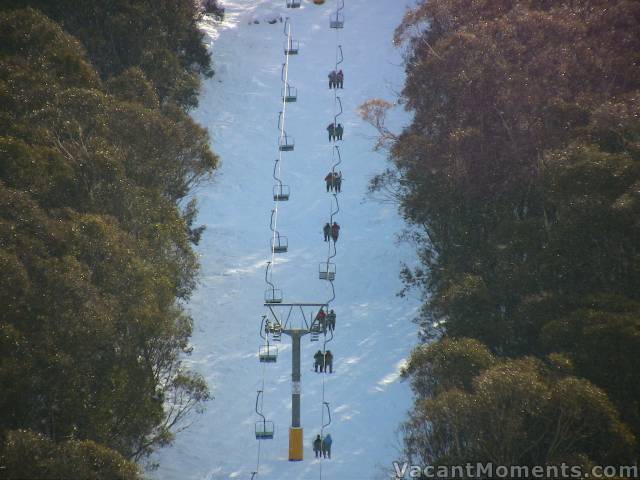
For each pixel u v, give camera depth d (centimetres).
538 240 15900
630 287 14275
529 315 14362
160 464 15638
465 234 17662
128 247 14600
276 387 17900
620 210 14200
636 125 16700
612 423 11438
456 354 13112
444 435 12088
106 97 17975
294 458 15725
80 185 15938
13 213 13688
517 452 11606
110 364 13000
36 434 10819
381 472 15388
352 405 17275
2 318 11875
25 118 16888
